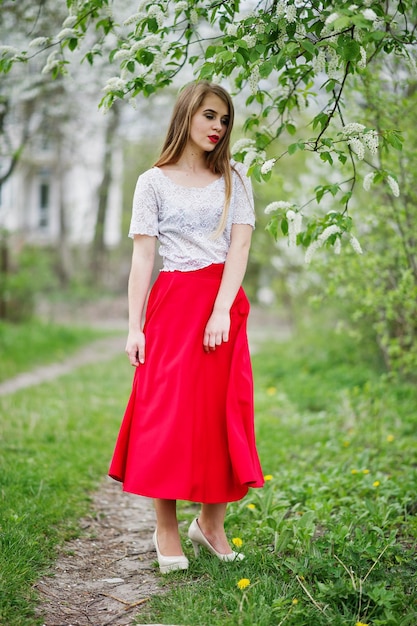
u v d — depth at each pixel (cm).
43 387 755
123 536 328
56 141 1003
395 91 412
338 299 680
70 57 470
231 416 255
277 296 1152
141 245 265
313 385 785
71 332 1333
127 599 253
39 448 463
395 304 514
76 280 2047
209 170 271
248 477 248
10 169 671
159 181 266
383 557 266
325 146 278
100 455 466
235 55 250
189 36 301
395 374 545
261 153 302
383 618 220
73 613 240
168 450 250
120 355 1159
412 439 489
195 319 259
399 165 427
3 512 318
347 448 484
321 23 258
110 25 319
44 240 2402
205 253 263
